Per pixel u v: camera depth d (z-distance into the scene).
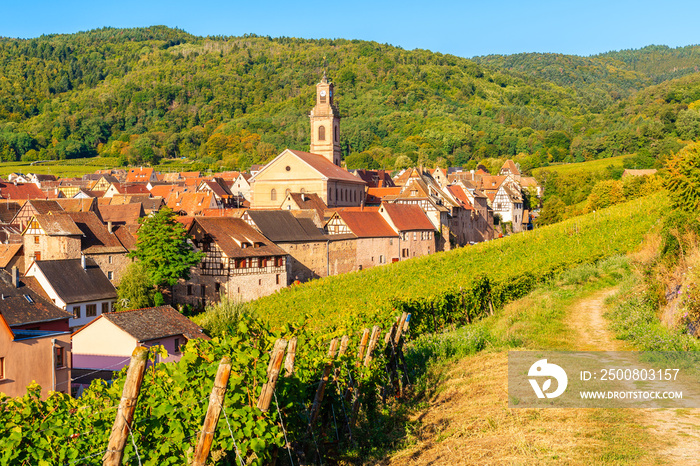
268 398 10.96
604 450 12.20
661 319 26.58
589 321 30.22
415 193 106.00
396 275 56.81
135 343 43.59
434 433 14.61
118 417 8.46
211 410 9.48
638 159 174.75
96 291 63.69
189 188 139.00
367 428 15.52
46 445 10.09
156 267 66.62
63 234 69.88
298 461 12.88
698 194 43.56
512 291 40.56
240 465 11.09
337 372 14.80
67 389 35.47
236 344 11.75
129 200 119.38
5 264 71.00
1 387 30.80
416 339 28.38
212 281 68.50
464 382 19.41
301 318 15.35
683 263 27.64
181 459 10.59
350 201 111.81
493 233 142.00
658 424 13.83
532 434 13.45
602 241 59.31
